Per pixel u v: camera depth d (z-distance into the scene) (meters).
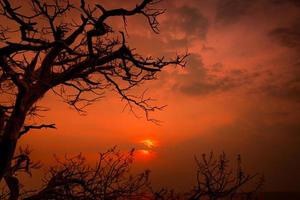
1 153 7.71
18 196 8.88
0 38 7.84
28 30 7.68
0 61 7.52
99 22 8.44
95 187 8.98
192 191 8.16
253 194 7.77
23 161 9.06
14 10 7.50
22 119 8.02
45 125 8.73
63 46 8.05
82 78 9.61
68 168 9.30
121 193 8.71
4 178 8.81
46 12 8.02
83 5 8.34
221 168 8.25
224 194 7.93
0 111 8.43
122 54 9.04
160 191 8.30
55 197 8.91
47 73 8.70
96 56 8.84
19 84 7.66
